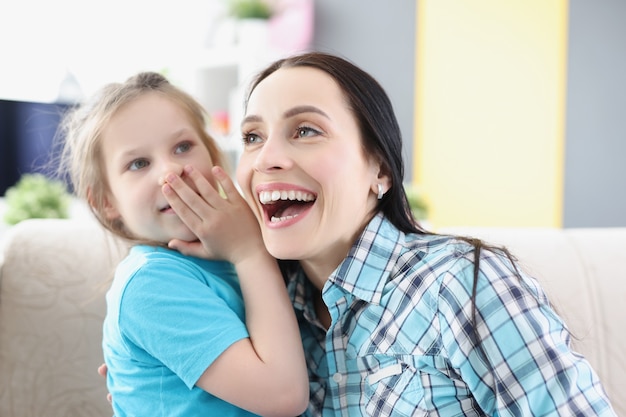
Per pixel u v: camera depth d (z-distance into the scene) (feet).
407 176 11.19
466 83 10.71
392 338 2.95
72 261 4.39
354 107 3.04
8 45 10.31
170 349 2.90
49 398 4.16
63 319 4.26
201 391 2.98
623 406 3.90
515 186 10.53
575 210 10.30
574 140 10.23
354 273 3.06
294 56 3.20
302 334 3.43
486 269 2.75
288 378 2.89
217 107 11.16
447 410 2.81
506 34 10.42
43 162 8.22
